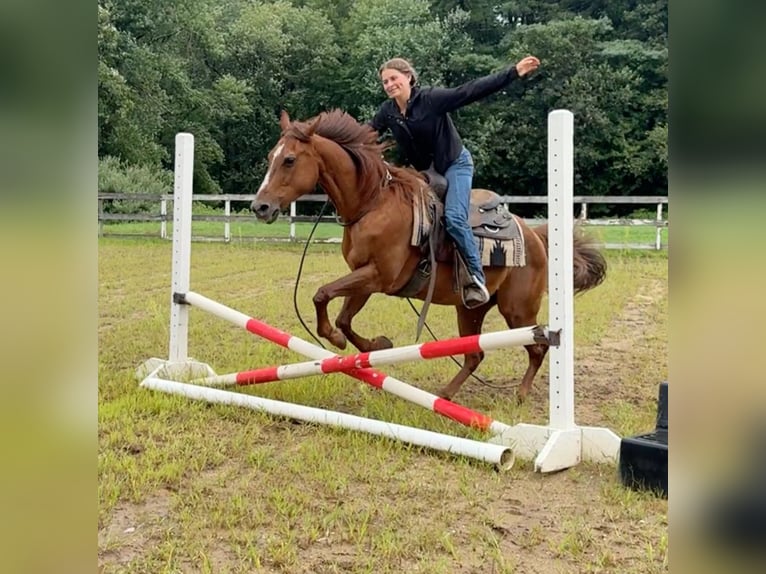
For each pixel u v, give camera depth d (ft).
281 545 8.45
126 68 84.99
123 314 25.20
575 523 9.23
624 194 94.73
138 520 9.21
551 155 11.66
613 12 99.86
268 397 15.39
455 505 9.89
